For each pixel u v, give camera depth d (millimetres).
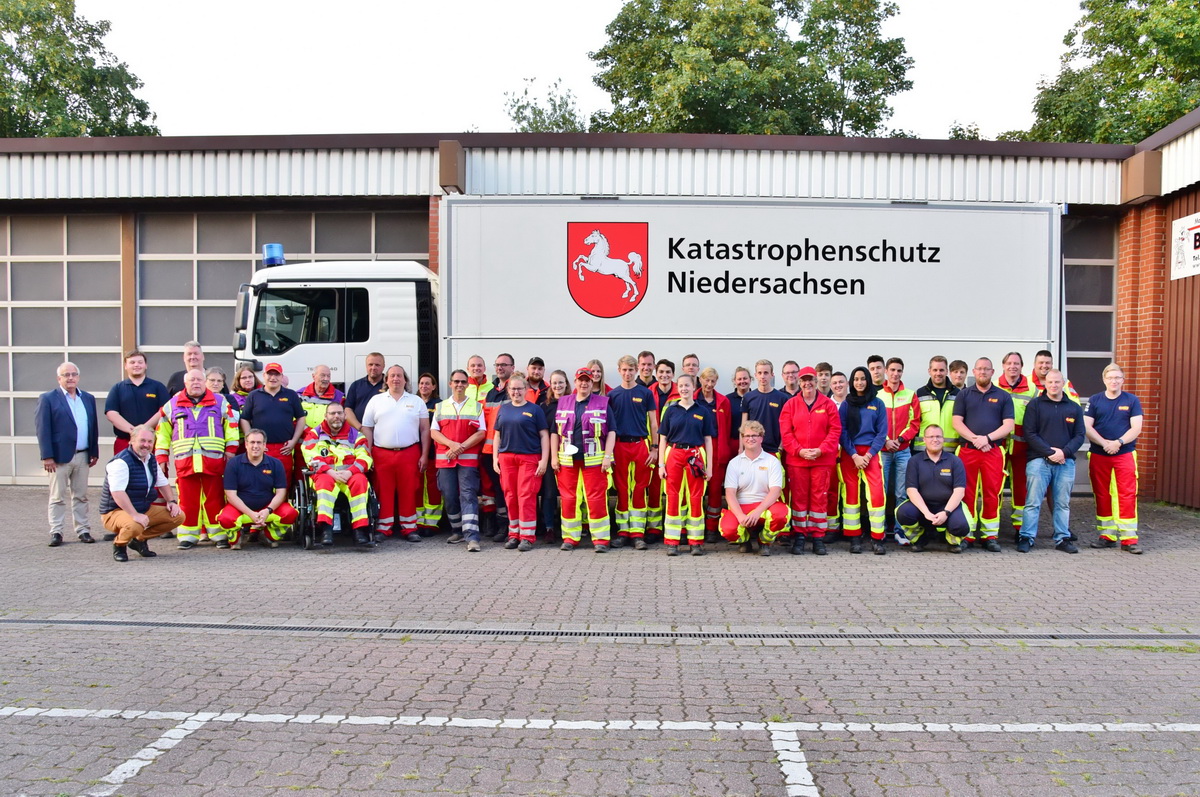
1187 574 7777
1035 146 12539
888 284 9594
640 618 6223
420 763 3818
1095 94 23703
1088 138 23734
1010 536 9867
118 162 13055
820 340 9570
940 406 9188
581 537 9406
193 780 3643
